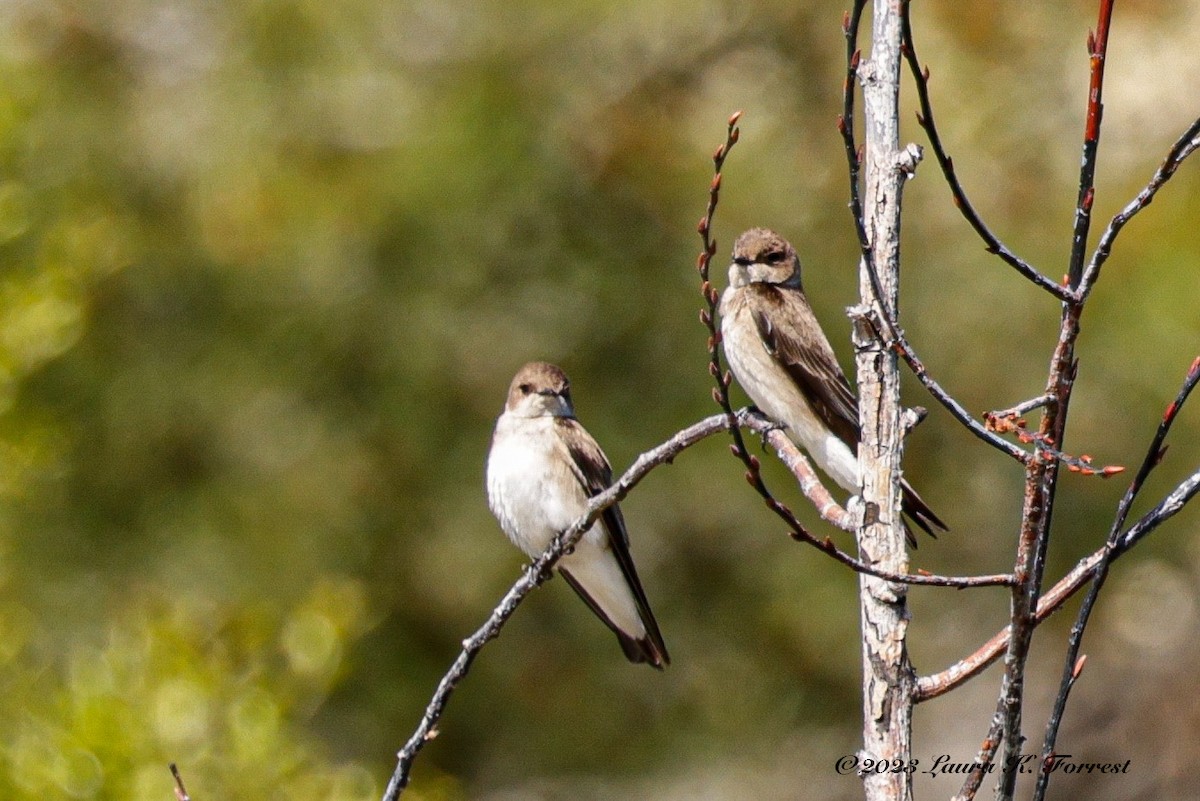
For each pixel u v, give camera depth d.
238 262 16.09
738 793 16.05
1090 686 17.52
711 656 15.87
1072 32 15.80
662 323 15.34
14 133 14.43
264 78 16.67
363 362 15.70
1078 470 5.35
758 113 15.83
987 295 14.99
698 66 16.06
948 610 16.58
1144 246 14.81
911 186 15.45
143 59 17.12
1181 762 16.91
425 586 15.48
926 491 15.41
